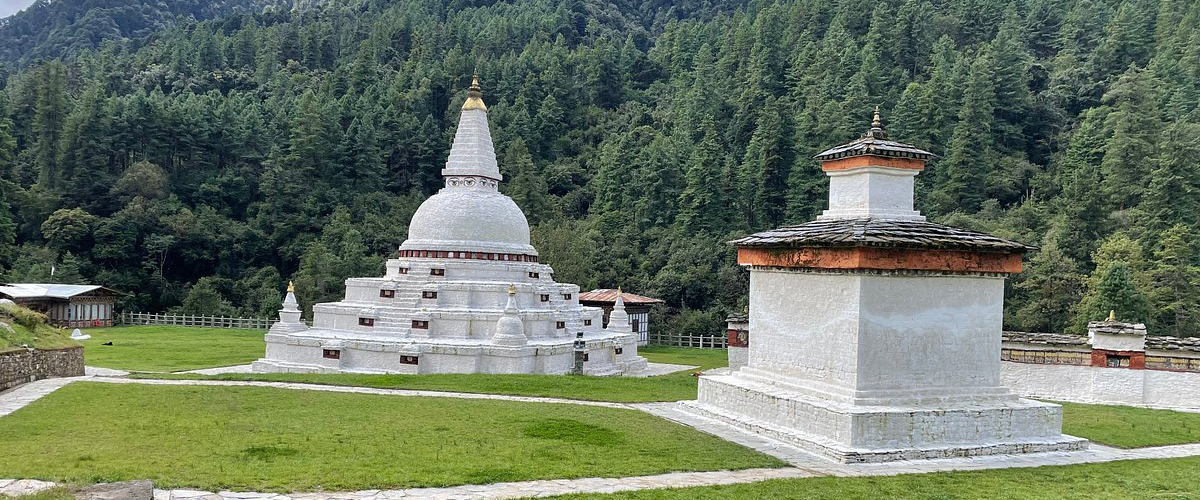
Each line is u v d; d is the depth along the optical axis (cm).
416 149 12688
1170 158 8094
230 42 16800
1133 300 6631
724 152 11281
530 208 11125
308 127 11594
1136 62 11731
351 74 14512
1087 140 9506
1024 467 2311
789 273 2825
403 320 5097
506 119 13350
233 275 10750
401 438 2430
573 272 8906
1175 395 3672
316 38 16238
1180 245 7144
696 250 9462
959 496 1942
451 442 2386
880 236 2505
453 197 5541
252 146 12225
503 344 4759
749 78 12700
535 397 3488
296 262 10962
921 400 2552
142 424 2611
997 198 9994
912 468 2259
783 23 14838
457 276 5328
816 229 2777
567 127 13912
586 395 3566
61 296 7994
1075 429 2928
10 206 9894
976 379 2677
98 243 10075
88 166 11056
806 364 2731
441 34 16712
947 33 13512
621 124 13700
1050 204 9256
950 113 10669
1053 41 13462
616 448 2375
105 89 14238
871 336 2525
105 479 1881
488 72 14512
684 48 15588
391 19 17425
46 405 2967
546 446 2366
